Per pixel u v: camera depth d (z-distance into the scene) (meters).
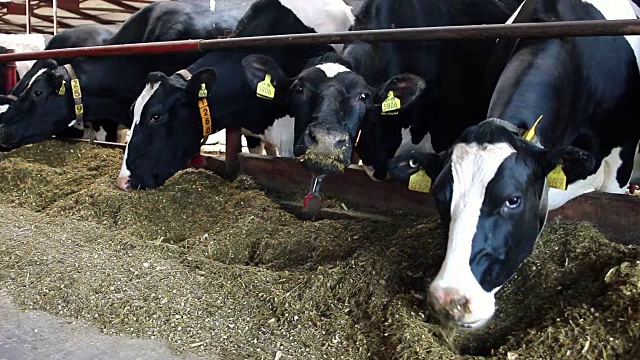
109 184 5.27
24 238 4.13
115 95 6.68
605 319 2.64
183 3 7.06
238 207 4.77
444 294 2.54
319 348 2.82
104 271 3.56
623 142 4.00
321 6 5.61
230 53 5.54
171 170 5.29
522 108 3.16
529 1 3.95
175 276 3.54
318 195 4.45
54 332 2.95
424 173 2.98
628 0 4.20
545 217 2.94
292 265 3.87
